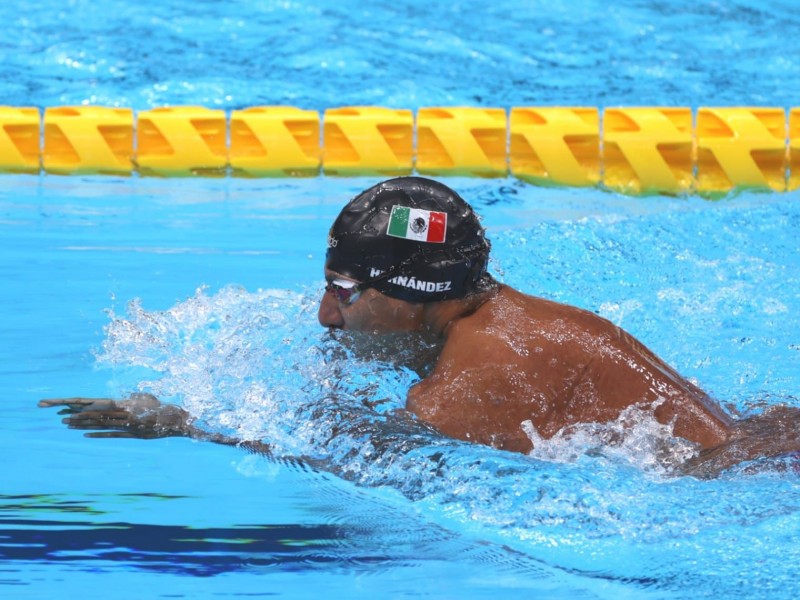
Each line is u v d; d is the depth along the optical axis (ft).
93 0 92.07
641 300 38.19
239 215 51.47
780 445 22.62
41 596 16.16
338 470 22.07
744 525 19.13
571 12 95.30
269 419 24.64
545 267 41.93
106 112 62.95
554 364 22.93
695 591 16.66
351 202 24.04
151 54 80.48
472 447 21.99
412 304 23.65
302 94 74.08
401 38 87.30
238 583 16.80
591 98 75.46
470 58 83.66
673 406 22.74
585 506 19.85
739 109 65.67
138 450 23.22
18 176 58.49
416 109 72.28
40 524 18.95
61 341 31.76
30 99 70.23
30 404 26.14
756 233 47.96
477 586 16.84
